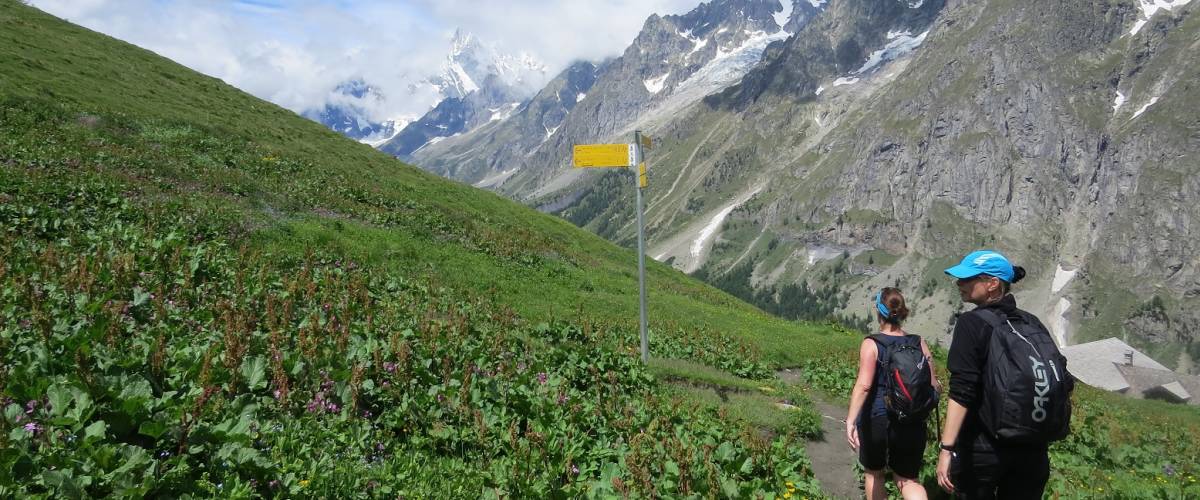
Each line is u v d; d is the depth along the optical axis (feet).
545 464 27.84
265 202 95.71
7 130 89.40
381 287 67.31
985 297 22.03
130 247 54.13
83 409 21.22
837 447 49.80
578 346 57.52
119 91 135.13
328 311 47.26
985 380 20.53
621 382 49.21
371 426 28.73
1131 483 43.24
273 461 21.98
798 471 36.94
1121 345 456.04
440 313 61.52
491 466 27.35
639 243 62.18
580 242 164.86
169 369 27.07
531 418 34.19
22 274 38.09
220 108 157.89
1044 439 19.74
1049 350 19.98
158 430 21.08
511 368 42.01
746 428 42.42
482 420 30.27
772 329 111.86
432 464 27.04
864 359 25.00
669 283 148.87
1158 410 140.36
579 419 35.24
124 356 27.40
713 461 33.71
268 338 35.27
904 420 23.79
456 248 103.86
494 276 94.07
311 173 126.82
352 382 29.55
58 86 119.34
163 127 120.88
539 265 111.55
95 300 36.50
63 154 86.07
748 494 29.40
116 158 92.94
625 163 60.75
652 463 30.55
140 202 73.56
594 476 29.07
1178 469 51.90
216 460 21.17
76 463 18.71
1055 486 36.52
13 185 66.03
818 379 80.74
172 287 44.80
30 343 27.91
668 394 50.67
